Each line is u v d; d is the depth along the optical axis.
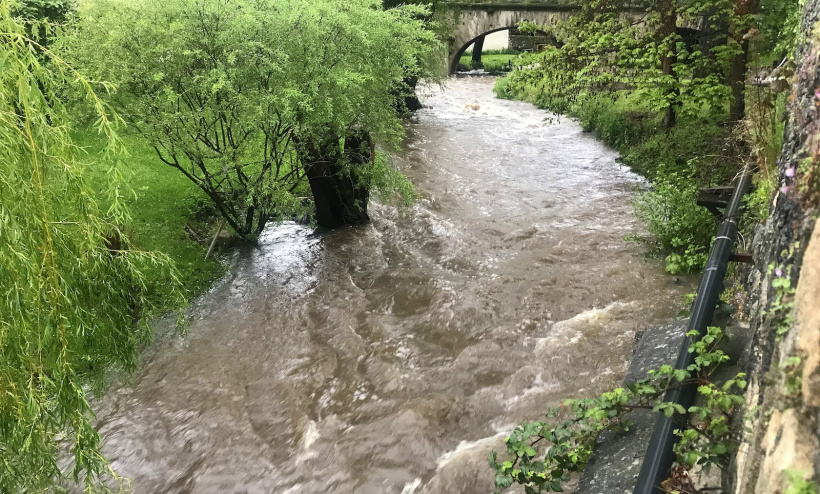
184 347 5.90
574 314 6.07
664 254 7.22
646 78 8.98
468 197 10.23
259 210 7.99
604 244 7.84
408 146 13.97
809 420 1.22
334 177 8.48
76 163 2.96
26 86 2.54
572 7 12.87
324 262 7.79
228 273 7.47
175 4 6.59
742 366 2.65
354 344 5.84
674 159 10.62
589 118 15.41
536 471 2.78
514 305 6.36
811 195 1.43
